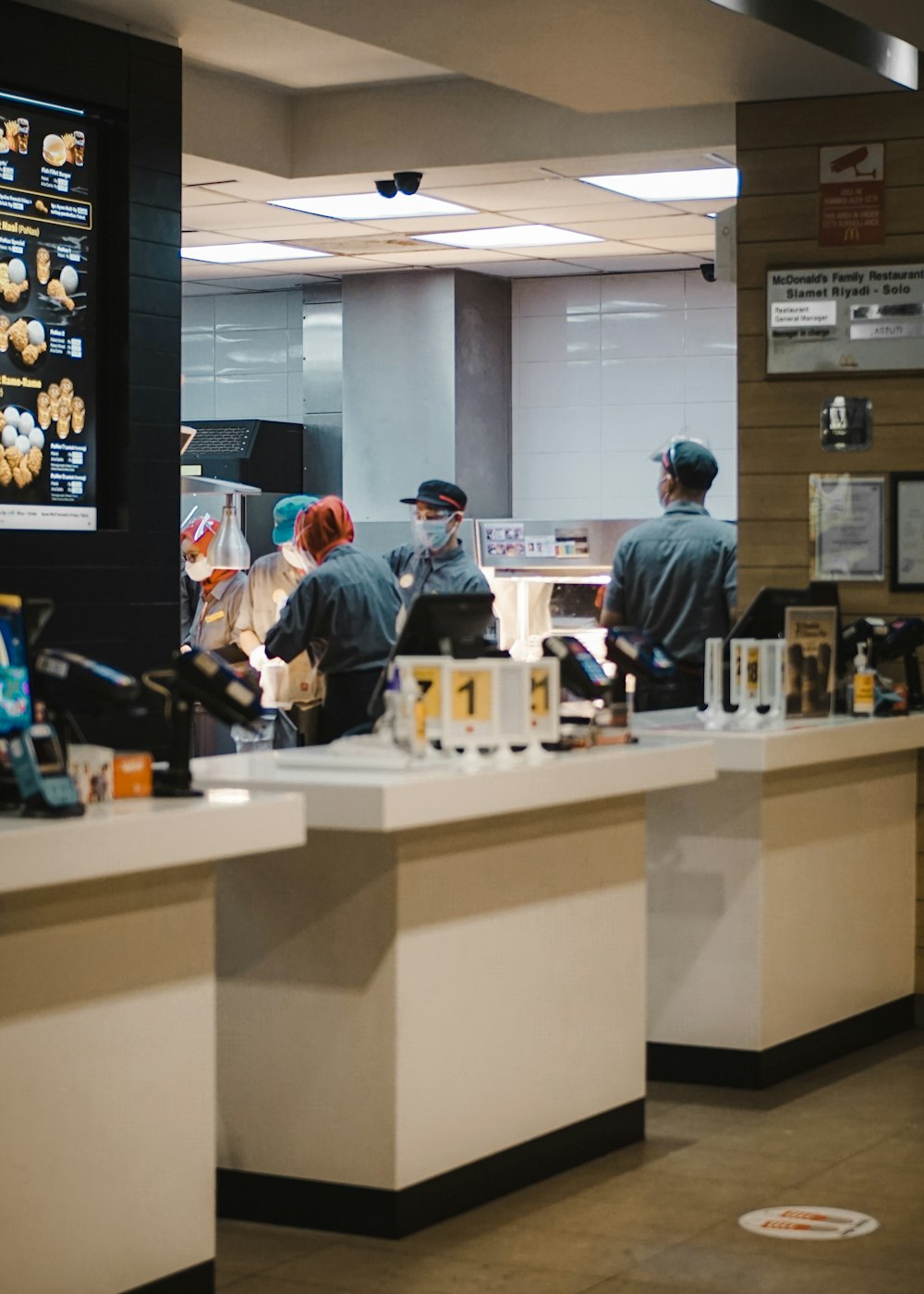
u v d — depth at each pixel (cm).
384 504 1174
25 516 600
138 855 335
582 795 450
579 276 1177
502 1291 389
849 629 617
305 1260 409
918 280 634
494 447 1187
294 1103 431
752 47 576
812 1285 393
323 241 1028
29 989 335
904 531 639
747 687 563
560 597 1034
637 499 1168
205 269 1143
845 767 601
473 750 441
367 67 754
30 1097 335
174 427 646
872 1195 455
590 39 564
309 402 1211
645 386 1164
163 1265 363
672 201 896
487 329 1177
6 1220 331
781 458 653
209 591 871
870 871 618
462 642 466
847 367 643
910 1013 646
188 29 667
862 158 638
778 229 648
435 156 793
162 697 605
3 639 351
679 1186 463
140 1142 358
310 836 425
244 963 436
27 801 333
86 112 617
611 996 493
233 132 780
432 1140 430
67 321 613
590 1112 486
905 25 600
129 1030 355
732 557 665
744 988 560
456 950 436
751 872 557
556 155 776
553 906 470
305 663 729
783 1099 549
